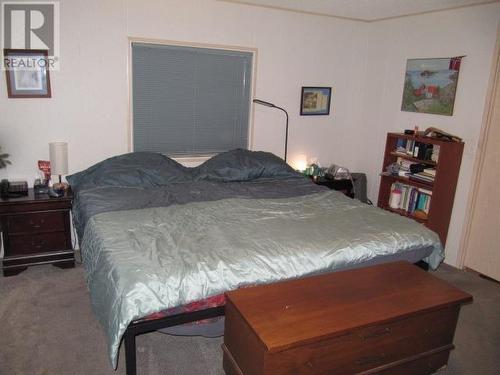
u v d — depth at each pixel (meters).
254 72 4.07
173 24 3.63
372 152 4.57
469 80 3.48
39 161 3.35
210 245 2.26
